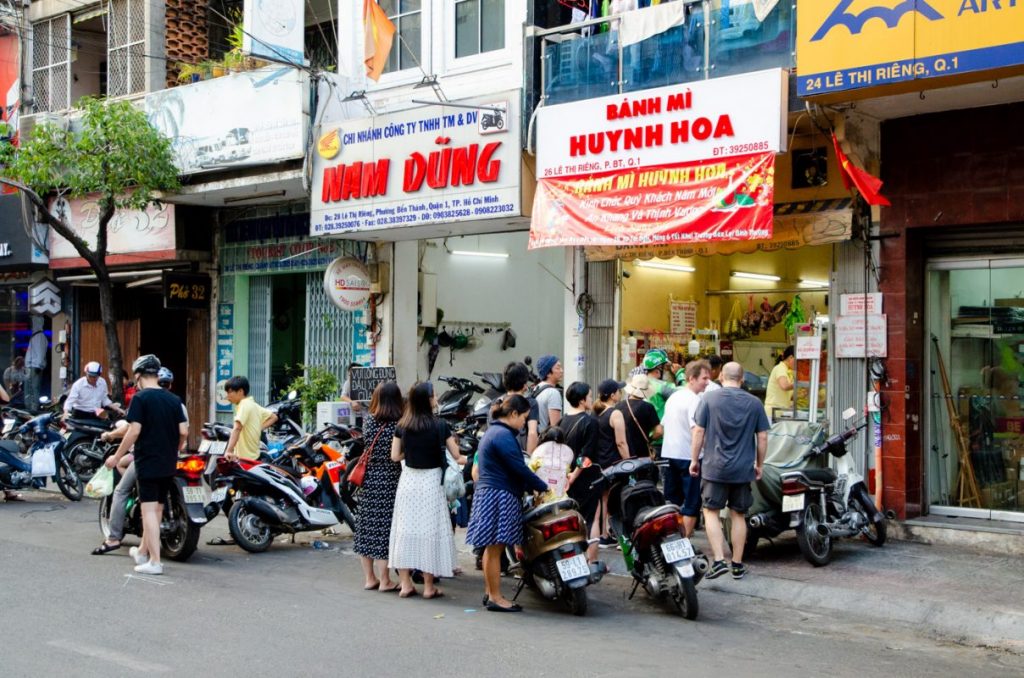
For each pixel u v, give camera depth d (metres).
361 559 8.81
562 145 11.05
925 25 8.39
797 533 8.77
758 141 9.64
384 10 14.08
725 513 9.36
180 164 15.01
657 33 10.72
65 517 11.97
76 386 14.13
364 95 13.81
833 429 10.34
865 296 10.15
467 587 8.54
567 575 7.36
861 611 7.69
